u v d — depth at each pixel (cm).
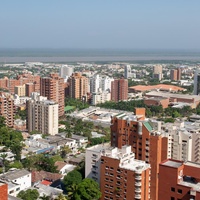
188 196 14812
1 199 11769
